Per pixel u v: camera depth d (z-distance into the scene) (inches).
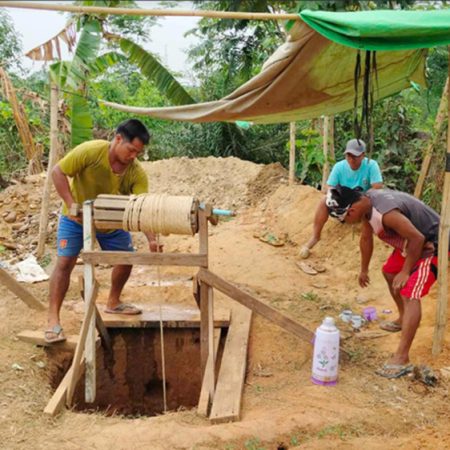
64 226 190.7
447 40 161.2
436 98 422.0
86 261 171.9
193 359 216.7
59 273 193.9
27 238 321.1
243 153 512.1
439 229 183.6
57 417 157.5
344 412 156.5
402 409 160.9
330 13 166.4
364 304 246.8
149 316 216.5
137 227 170.6
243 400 168.2
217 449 140.6
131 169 192.7
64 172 182.2
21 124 390.9
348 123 406.0
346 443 143.2
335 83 204.8
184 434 145.5
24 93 372.2
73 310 223.6
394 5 300.2
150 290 246.2
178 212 167.6
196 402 217.0
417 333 209.8
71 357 196.4
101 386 212.1
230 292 178.1
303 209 319.3
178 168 394.0
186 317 215.8
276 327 215.2
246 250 296.2
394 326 215.5
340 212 177.5
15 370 179.2
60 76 271.0
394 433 150.2
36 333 200.1
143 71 301.0
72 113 277.7
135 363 217.6
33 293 245.6
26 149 399.9
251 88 196.9
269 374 185.6
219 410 157.6
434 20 162.1
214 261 287.3
